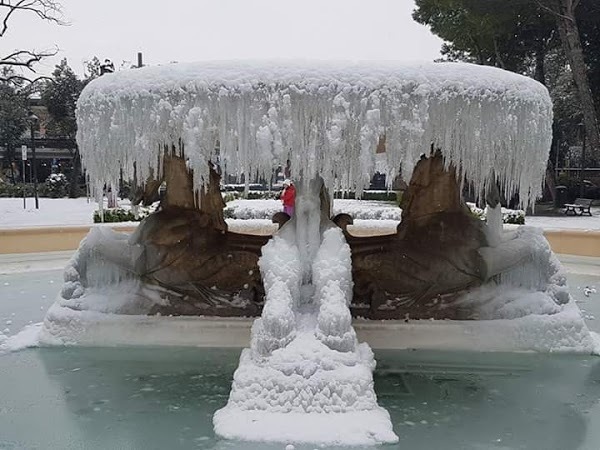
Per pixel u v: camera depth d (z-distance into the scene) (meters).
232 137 3.73
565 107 26.39
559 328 4.59
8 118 36.56
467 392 3.80
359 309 4.81
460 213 5.05
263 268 4.08
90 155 4.09
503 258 4.85
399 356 4.41
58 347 4.65
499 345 4.54
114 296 4.95
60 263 9.34
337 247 4.13
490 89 3.79
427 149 3.78
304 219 4.33
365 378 3.34
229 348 4.58
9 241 9.60
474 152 3.89
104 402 3.62
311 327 3.68
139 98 3.82
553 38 21.16
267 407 3.27
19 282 7.84
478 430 3.25
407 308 4.80
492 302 4.78
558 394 3.77
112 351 4.55
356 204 17.27
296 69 3.67
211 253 5.02
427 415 3.45
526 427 3.29
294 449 2.96
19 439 3.13
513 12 18.27
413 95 3.69
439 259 4.84
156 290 4.96
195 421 3.34
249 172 3.74
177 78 3.76
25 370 4.17
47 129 39.56
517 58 21.78
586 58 21.66
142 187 5.19
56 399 3.66
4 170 42.44
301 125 3.68
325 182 3.78
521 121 3.94
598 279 8.16
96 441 3.10
